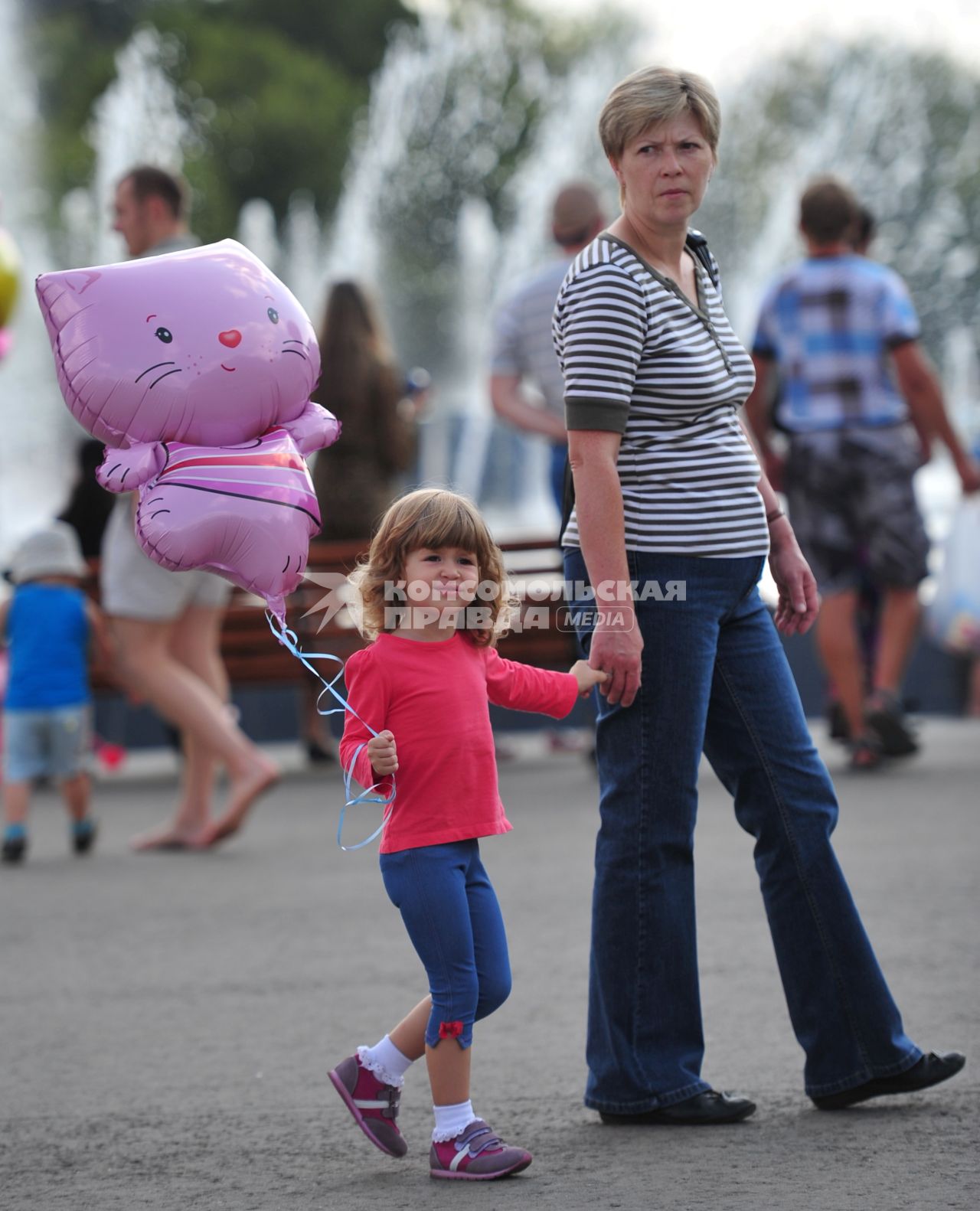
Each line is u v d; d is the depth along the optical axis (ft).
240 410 24.12
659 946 25.23
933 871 42.39
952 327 243.40
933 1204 20.90
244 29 354.33
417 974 34.55
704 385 24.95
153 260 24.53
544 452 131.34
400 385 63.82
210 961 36.47
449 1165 22.99
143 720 75.66
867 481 55.67
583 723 73.92
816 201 55.36
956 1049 27.89
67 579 52.37
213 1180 23.26
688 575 25.02
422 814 23.62
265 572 24.12
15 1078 28.60
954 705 77.25
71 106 329.93
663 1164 23.08
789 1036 29.25
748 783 25.89
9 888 45.96
